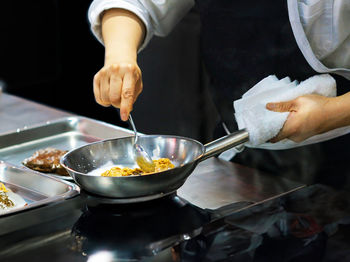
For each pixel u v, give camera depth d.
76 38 3.38
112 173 1.08
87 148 1.16
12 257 0.90
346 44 1.32
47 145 1.51
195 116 2.56
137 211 1.03
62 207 1.05
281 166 1.60
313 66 1.32
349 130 1.33
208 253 0.89
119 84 1.18
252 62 1.48
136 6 1.44
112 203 1.06
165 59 2.50
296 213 1.02
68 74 3.45
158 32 1.61
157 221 1.00
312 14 1.27
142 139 1.20
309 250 0.89
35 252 0.91
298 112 1.18
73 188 1.10
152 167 1.11
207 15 1.53
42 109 1.77
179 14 1.62
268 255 0.89
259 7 1.41
